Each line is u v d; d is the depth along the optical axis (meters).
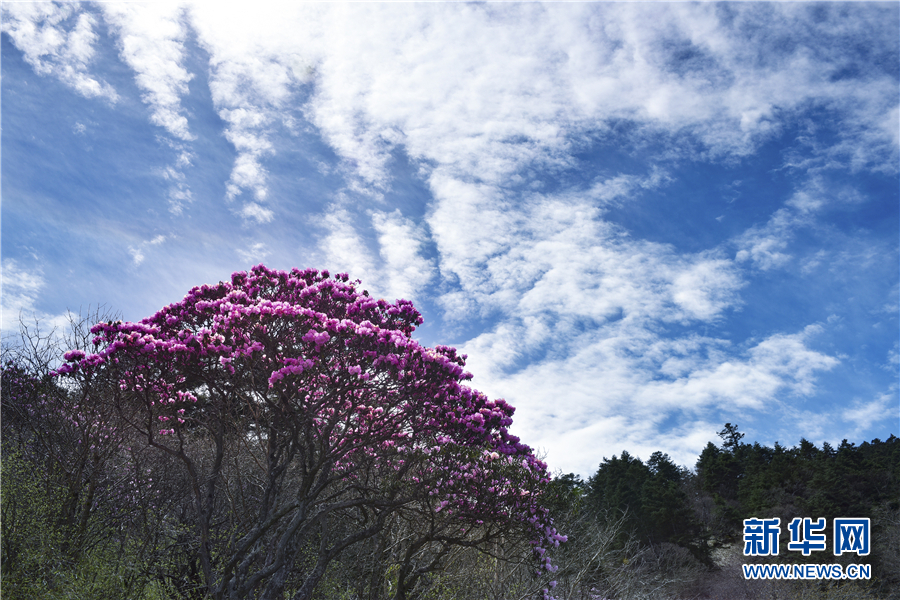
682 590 26.83
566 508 9.30
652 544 31.86
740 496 44.75
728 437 57.47
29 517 7.60
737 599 26.47
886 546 29.19
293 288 8.89
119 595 7.20
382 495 8.35
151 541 8.45
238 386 7.82
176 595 7.79
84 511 8.37
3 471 7.93
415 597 9.12
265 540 8.28
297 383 7.10
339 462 8.94
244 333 7.18
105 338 7.70
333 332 7.20
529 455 8.49
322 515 7.54
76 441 8.91
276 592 7.35
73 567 7.59
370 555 9.77
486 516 7.82
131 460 9.52
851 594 24.72
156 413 8.54
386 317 9.02
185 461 7.92
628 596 13.89
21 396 9.31
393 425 7.78
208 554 7.59
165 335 8.38
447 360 7.59
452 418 7.66
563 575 12.30
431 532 8.05
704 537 34.84
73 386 8.98
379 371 7.33
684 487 52.28
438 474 7.66
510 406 8.61
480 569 10.15
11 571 7.02
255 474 10.41
